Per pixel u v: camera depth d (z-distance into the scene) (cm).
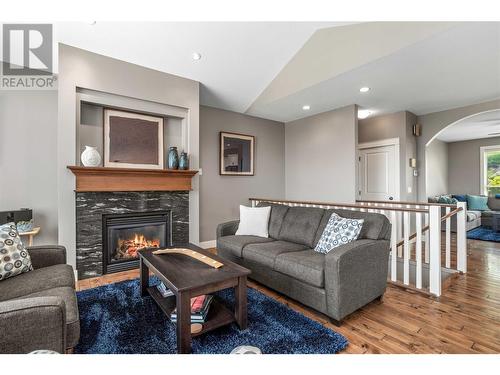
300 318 201
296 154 531
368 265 215
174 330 183
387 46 256
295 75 359
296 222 299
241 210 347
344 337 176
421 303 234
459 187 735
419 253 260
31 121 313
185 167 352
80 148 294
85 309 214
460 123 529
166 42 291
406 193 446
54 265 198
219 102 441
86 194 285
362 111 452
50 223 323
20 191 307
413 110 448
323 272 200
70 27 254
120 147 321
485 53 253
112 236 307
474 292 258
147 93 327
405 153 445
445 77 309
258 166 517
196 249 247
